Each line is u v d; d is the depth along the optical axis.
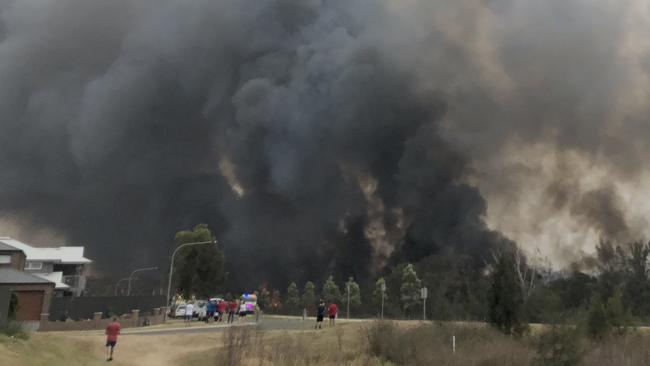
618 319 23.06
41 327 37.88
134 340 26.97
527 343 19.94
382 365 20.66
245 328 23.23
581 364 16.11
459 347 20.42
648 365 16.42
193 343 26.91
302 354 21.77
